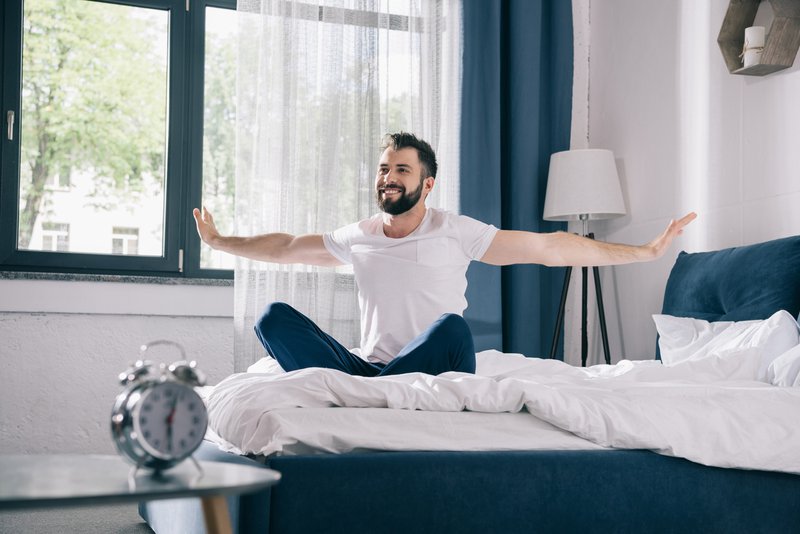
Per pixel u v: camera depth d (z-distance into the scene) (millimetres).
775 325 2529
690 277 3285
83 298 3613
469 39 4113
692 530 1905
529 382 1948
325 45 3926
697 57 3654
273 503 1639
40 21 3760
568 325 4336
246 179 3797
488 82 4125
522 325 4078
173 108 3908
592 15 4445
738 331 2730
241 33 3809
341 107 3939
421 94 4066
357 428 1773
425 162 2688
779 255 2887
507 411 1924
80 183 3793
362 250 2736
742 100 3395
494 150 4105
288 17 3861
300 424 1745
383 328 2611
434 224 2701
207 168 3969
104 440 3635
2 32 3682
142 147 3885
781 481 1976
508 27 4219
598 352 4270
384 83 4027
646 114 3986
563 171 3932
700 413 1942
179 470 1115
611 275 4207
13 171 3668
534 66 4168
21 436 3549
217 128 3990
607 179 3902
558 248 2650
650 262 3906
